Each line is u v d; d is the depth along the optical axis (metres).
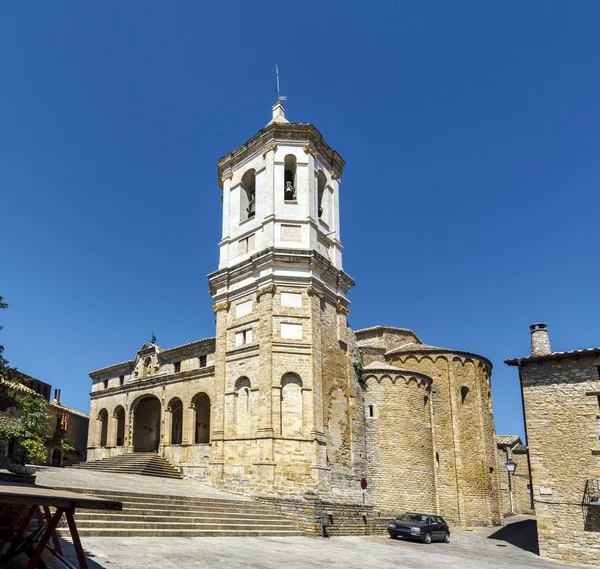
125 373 47.84
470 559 22.31
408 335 45.03
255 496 28.59
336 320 35.25
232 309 34.56
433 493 35.94
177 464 38.66
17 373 29.39
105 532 17.44
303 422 30.27
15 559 9.08
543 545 25.17
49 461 47.59
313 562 17.22
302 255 33.00
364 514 28.70
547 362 27.03
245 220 36.16
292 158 36.00
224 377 33.31
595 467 24.83
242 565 15.02
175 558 14.90
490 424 41.47
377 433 35.22
